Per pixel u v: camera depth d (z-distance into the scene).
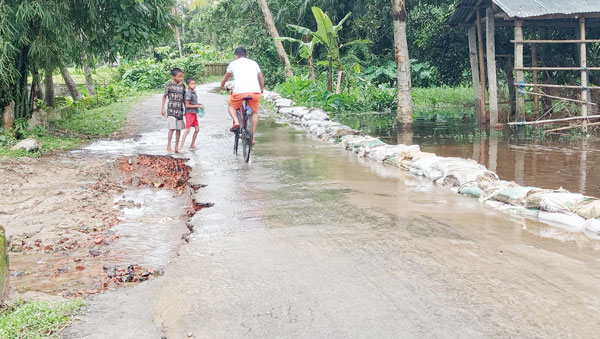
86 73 25.64
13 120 11.70
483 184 6.10
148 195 7.33
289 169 8.04
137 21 12.31
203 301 3.48
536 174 7.72
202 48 47.59
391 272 3.82
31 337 3.05
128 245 5.18
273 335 3.00
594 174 7.65
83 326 3.23
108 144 11.44
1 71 10.59
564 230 4.78
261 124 14.62
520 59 13.20
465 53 22.11
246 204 5.99
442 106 21.31
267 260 4.17
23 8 10.55
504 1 13.11
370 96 21.12
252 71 8.64
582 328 2.96
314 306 3.33
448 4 27.05
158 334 3.12
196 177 7.64
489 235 4.64
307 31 20.56
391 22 28.67
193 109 10.30
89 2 11.73
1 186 7.44
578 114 15.57
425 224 5.00
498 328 2.97
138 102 22.77
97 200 6.95
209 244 4.63
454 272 3.79
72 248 5.11
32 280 4.27
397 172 7.74
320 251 4.32
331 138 11.16
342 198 6.14
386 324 3.06
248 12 32.81
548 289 3.46
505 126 14.05
